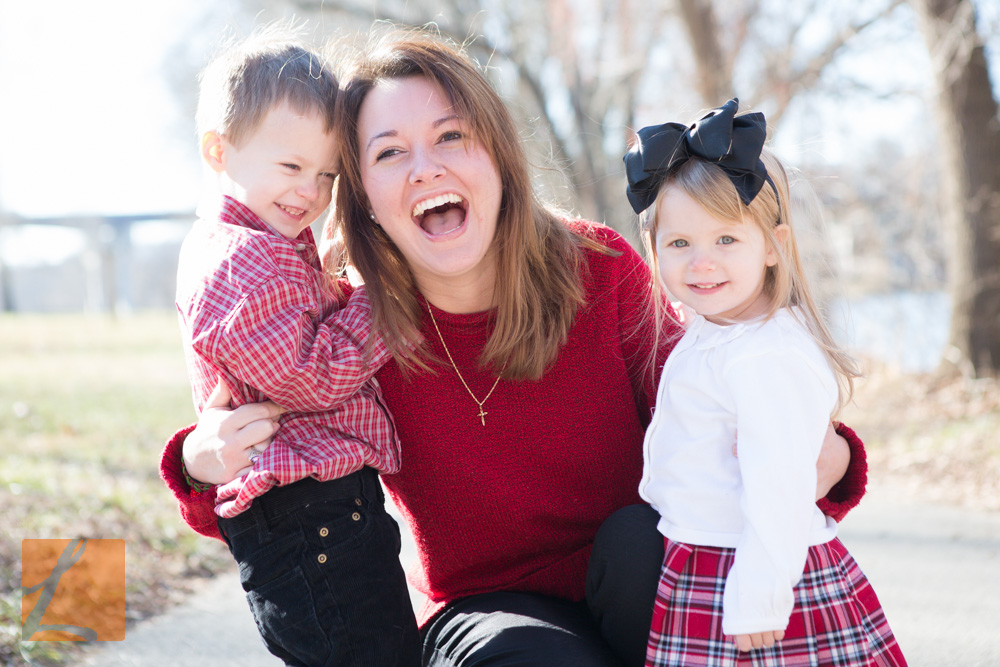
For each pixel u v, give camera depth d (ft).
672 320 7.82
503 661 6.34
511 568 7.49
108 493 17.54
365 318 7.19
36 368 48.11
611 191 71.87
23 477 17.93
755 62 53.47
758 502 6.06
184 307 6.96
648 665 6.26
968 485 22.99
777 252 6.83
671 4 53.78
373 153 6.92
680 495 6.55
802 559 6.04
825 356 6.67
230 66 7.63
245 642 11.11
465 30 61.26
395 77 7.04
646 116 68.18
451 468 7.28
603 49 66.69
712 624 6.15
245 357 6.56
